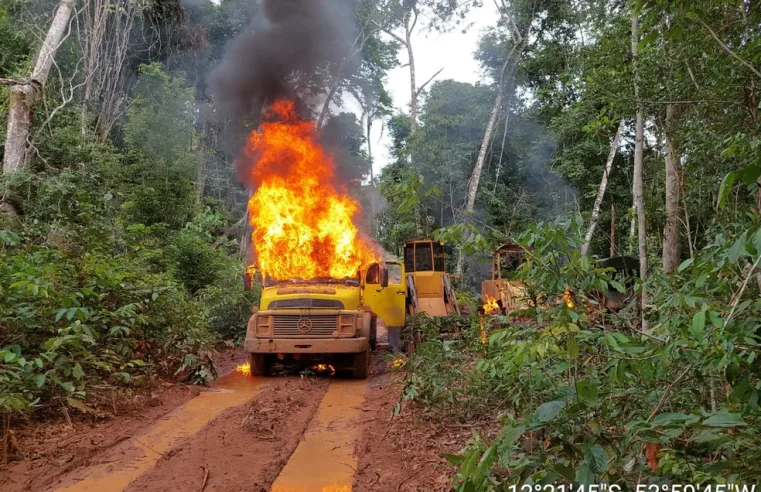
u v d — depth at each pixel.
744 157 5.16
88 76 19.00
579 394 2.71
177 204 18.17
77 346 6.36
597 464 2.46
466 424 6.04
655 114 7.10
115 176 16.88
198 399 7.95
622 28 7.72
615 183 20.59
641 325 5.57
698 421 2.54
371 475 4.85
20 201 12.86
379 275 10.82
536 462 2.77
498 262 12.80
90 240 9.22
